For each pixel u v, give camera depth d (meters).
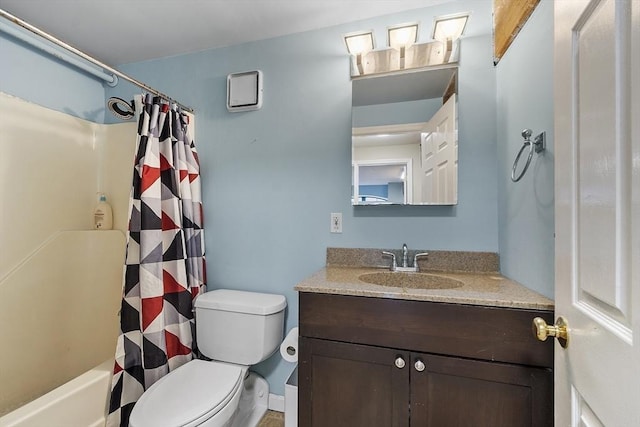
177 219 1.52
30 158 1.61
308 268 1.67
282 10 1.52
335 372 1.11
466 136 1.47
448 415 1.00
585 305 0.59
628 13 0.46
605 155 0.52
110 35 1.71
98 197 1.95
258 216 1.75
